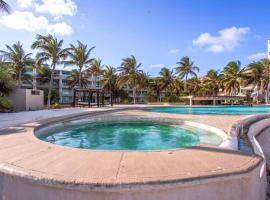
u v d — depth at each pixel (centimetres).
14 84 2288
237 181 398
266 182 520
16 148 584
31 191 394
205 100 4328
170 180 363
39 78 5816
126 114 1755
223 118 1361
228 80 5216
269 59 4978
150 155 510
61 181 365
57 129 1187
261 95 5638
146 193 356
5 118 1420
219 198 387
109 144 934
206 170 407
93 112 1794
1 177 436
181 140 991
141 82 5234
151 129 1252
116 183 353
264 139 983
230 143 659
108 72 5747
